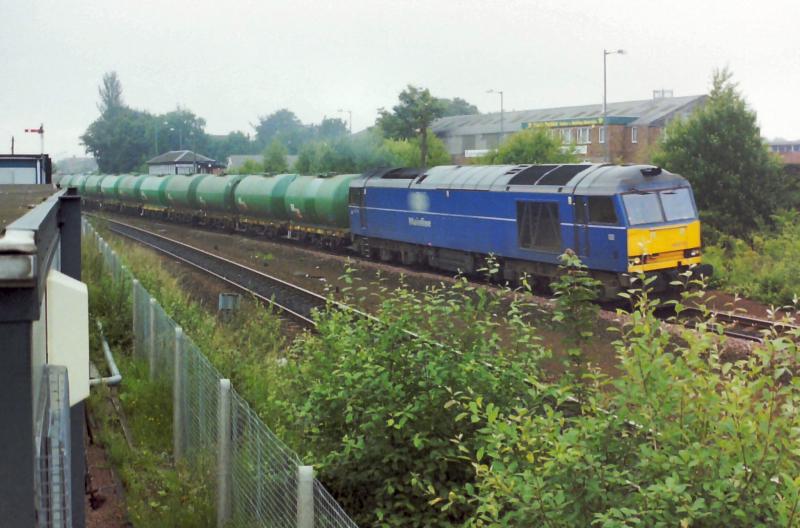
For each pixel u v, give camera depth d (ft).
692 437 17.03
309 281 86.07
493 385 23.35
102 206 223.71
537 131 139.13
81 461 21.21
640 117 234.79
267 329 52.34
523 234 76.79
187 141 507.30
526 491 16.65
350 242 117.70
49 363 13.94
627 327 55.21
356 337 25.58
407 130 220.02
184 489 29.45
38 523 10.57
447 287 81.97
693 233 67.51
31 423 9.32
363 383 23.40
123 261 71.31
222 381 26.53
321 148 199.11
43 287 10.77
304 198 119.96
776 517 15.69
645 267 65.46
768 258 78.84
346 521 17.11
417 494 22.53
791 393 17.17
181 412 33.88
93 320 50.55
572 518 16.53
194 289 80.12
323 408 24.41
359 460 23.35
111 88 564.71
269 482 22.07
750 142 96.07
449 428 23.13
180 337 33.94
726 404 16.75
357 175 112.27
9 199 19.36
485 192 81.35
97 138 464.65
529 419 17.99
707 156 96.78
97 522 27.53
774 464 16.07
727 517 15.56
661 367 17.95
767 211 96.07
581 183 69.72
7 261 8.48
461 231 86.22
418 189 93.25
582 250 69.77
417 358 23.75
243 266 93.66
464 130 285.84
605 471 17.04
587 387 23.26
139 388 39.70
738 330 56.13
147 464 32.50
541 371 25.61
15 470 9.38
